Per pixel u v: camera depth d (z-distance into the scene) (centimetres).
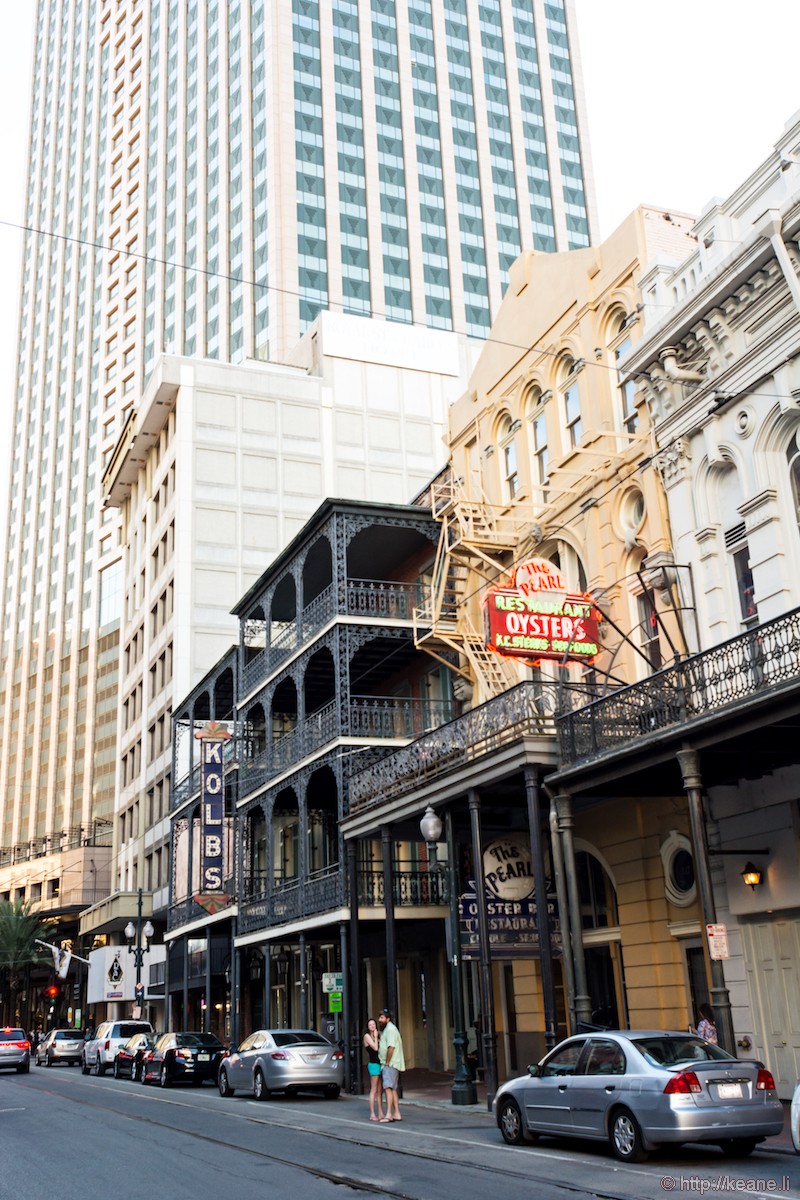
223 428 5147
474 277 10012
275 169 9375
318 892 2712
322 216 9431
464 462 2730
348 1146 1438
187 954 4053
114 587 11031
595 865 2123
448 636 2573
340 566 2758
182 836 4272
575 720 1739
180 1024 4962
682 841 1853
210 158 10269
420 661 2998
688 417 1883
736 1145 1212
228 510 5038
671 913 1891
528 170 10812
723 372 1800
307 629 2978
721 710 1391
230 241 9712
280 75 9725
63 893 8881
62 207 13200
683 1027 1850
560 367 2350
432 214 10031
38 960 8081
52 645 11975
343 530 2781
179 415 5088
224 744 3738
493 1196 1002
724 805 1767
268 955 3119
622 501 2091
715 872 1781
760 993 1688
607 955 2092
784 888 1638
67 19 13800
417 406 5597
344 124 9894
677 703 1522
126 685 5972
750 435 1744
